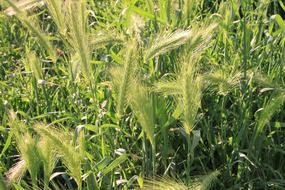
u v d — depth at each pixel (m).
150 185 0.86
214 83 0.92
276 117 1.06
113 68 0.92
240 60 1.05
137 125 1.03
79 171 0.86
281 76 1.04
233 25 1.20
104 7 1.37
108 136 0.99
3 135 1.12
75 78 1.00
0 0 0.99
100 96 1.07
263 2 1.10
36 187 0.89
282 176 1.00
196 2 1.18
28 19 0.99
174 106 1.01
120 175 0.99
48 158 0.87
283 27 1.06
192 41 0.91
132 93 0.89
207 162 1.05
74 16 0.89
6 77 1.28
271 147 1.03
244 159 1.00
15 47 1.40
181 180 0.93
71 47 0.98
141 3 1.30
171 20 1.07
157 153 0.98
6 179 0.90
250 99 1.00
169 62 1.03
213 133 1.03
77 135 0.93
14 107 1.19
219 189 1.01
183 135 0.98
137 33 1.01
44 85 1.11
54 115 1.11
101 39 0.95
